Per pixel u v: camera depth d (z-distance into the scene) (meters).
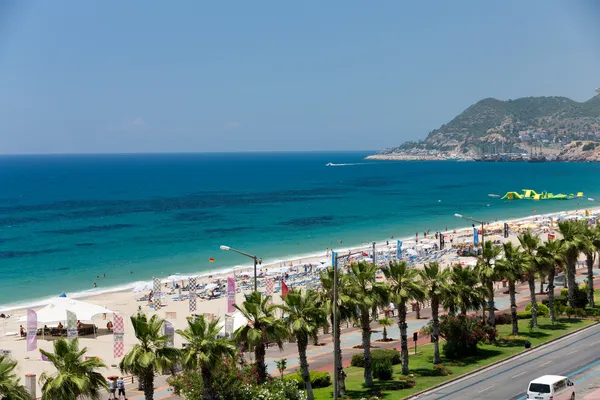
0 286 104.75
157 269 120.06
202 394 39.97
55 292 100.50
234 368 41.50
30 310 58.16
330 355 61.06
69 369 34.66
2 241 151.50
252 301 43.88
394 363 56.97
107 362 60.72
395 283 52.22
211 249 142.38
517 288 94.75
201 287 100.31
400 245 111.69
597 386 46.47
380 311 79.38
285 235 164.00
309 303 44.19
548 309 74.00
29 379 47.38
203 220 193.75
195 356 37.97
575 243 72.62
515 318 64.50
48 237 158.38
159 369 37.16
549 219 176.25
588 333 65.00
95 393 35.91
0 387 32.53
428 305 85.12
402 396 46.31
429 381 50.12
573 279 75.00
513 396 44.84
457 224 183.50
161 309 86.62
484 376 51.12
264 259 130.88
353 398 45.75
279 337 42.53
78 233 165.62
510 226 161.75
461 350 57.59
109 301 92.94
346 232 169.38
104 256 133.00
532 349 59.34
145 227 177.62
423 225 182.75
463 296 57.59
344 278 47.31
